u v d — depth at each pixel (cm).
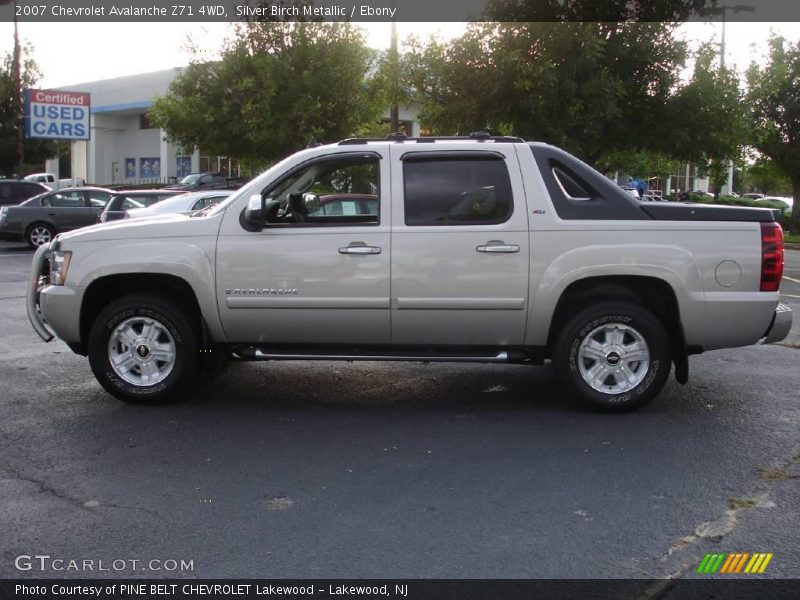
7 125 3394
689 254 581
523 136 1552
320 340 612
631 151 1756
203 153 2242
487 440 550
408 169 601
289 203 666
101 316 621
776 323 592
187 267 602
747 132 1667
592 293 606
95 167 5059
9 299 1202
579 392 604
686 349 601
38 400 650
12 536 398
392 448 533
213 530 405
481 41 1564
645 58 1539
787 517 422
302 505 436
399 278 590
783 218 3095
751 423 588
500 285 587
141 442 545
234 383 710
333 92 2003
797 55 2711
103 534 401
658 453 521
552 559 374
